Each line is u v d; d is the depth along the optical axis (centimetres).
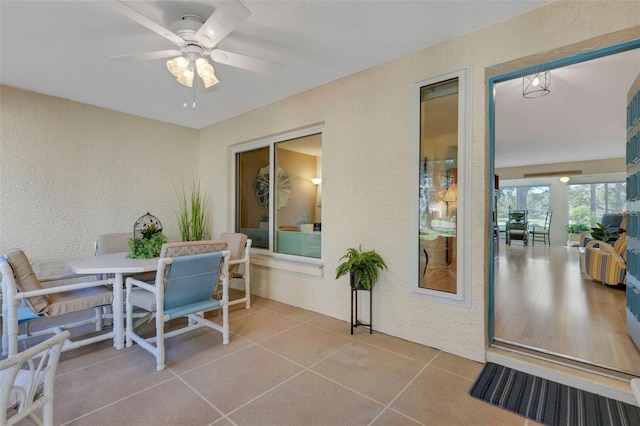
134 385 189
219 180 443
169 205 438
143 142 411
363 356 226
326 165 311
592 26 176
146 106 370
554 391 182
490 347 224
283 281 359
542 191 971
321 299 319
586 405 169
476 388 185
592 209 896
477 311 218
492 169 230
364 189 279
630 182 228
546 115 442
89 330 280
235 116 411
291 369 208
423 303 244
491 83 224
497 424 155
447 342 231
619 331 254
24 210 317
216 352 234
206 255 230
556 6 186
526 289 401
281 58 256
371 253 264
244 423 156
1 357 214
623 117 450
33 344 252
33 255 322
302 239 353
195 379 196
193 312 230
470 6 189
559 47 187
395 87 258
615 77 317
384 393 181
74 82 299
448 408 167
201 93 330
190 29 187
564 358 207
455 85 234
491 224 230
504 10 194
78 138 353
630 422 155
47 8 186
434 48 235
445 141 239
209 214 461
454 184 235
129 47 235
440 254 242
